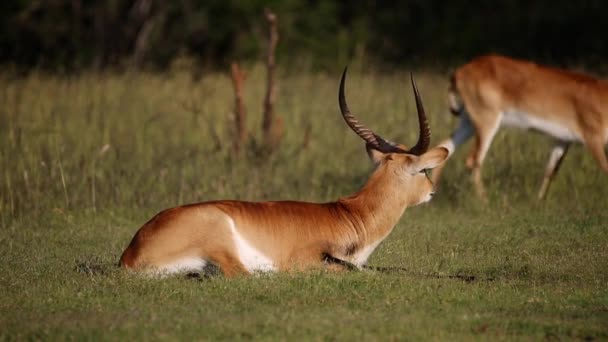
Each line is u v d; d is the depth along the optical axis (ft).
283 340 47.26
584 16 182.91
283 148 108.06
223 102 122.01
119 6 189.78
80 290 56.75
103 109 118.01
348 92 127.03
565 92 94.63
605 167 93.56
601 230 75.56
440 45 185.47
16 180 88.22
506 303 54.39
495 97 96.63
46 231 79.46
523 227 77.97
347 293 55.52
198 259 58.90
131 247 59.57
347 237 62.69
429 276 61.36
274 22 105.40
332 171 100.22
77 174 92.12
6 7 181.37
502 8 193.77
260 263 60.03
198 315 51.65
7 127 104.94
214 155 101.71
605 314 52.24
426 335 48.29
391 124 110.63
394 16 194.49
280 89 134.10
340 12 201.16
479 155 95.86
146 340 47.42
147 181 93.09
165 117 116.57
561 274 62.44
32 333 48.65
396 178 64.03
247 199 91.30
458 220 83.66
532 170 96.89
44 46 181.88
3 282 60.13
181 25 188.44
